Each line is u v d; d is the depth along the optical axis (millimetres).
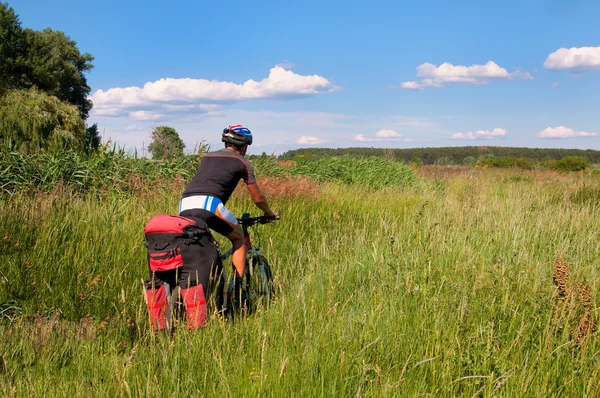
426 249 5148
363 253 5875
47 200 6398
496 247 5945
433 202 11656
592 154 113688
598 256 5652
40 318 4152
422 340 3449
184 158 10469
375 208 10719
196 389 2893
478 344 3156
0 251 4961
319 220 8906
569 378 3008
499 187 17234
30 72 44906
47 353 3492
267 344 3238
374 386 2859
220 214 4074
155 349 3291
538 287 3928
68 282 4742
